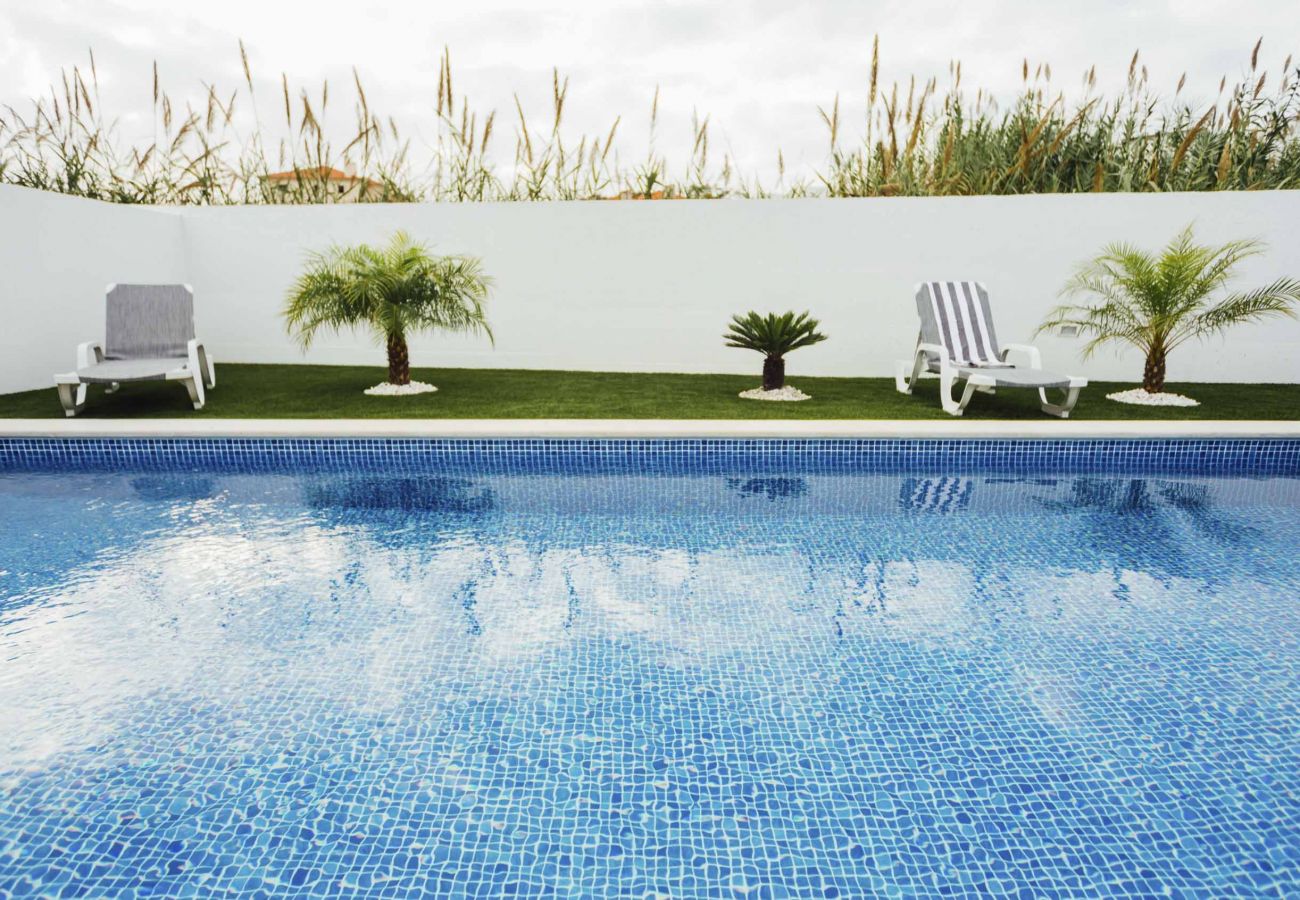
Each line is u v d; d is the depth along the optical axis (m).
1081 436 4.89
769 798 1.84
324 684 2.31
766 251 8.10
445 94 9.14
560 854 1.66
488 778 1.90
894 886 1.58
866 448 4.92
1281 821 1.75
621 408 5.96
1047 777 1.91
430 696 2.26
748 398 6.51
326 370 8.39
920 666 2.45
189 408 5.91
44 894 1.54
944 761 1.97
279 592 2.99
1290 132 8.34
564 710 2.19
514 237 8.46
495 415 5.62
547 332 8.62
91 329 7.61
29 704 2.19
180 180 9.63
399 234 7.09
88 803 1.79
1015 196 7.59
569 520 3.89
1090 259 7.56
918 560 3.36
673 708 2.21
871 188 9.16
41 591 2.98
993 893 1.56
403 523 3.84
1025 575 3.19
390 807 1.79
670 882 1.59
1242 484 4.55
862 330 8.12
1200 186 8.38
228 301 9.02
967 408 6.04
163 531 3.69
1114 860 1.64
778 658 2.49
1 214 6.59
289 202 9.85
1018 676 2.38
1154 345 6.38
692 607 2.88
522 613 2.81
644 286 8.36
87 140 9.14
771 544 3.56
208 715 2.15
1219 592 3.02
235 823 1.74
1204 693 2.28
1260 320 7.43
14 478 4.60
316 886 1.57
